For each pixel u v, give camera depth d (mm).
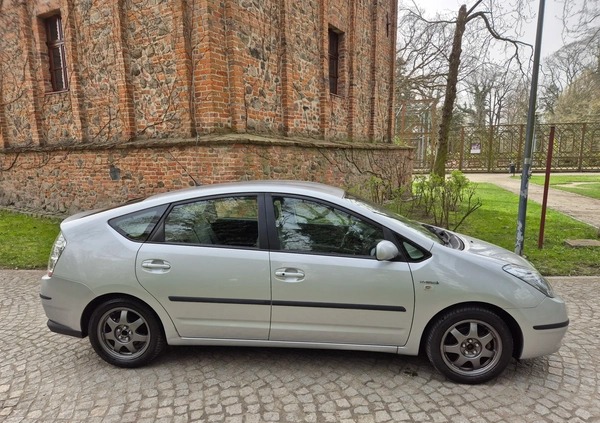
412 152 15820
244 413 2699
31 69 10328
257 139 7227
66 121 9875
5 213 11109
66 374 3250
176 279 3084
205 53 7176
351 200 3328
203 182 7324
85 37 8859
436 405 2756
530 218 10008
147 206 3266
